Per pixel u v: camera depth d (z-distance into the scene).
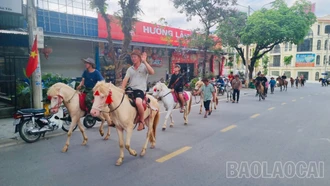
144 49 18.39
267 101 15.97
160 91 7.93
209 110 10.74
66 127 7.82
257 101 15.95
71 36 12.95
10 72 10.34
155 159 5.33
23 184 4.21
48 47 13.16
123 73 16.00
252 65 27.52
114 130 7.86
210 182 4.27
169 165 5.00
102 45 15.32
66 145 5.88
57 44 13.72
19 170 4.79
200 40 18.14
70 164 5.07
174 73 8.73
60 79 10.94
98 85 4.64
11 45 9.66
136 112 5.24
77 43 14.58
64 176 4.51
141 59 5.25
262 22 22.00
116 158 5.41
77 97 6.08
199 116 10.42
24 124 6.42
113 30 15.27
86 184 4.20
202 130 7.91
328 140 6.78
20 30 9.65
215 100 12.04
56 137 7.04
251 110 12.09
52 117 6.89
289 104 14.52
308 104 14.55
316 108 12.86
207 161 5.22
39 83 8.79
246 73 26.31
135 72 5.29
